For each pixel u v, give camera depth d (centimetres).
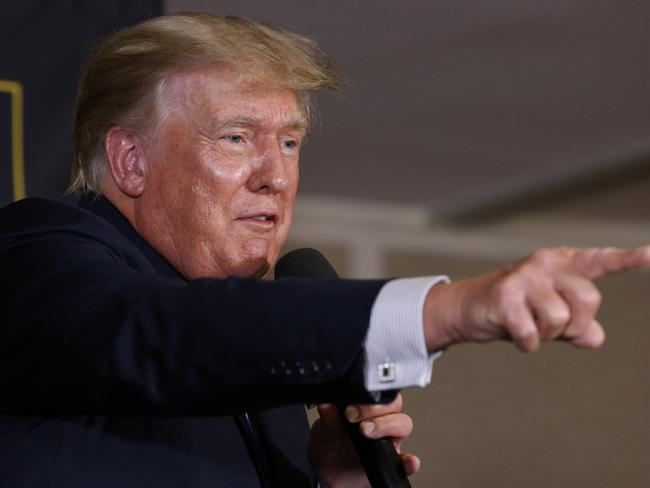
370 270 2102
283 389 295
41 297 343
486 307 267
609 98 1639
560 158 1888
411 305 282
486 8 1335
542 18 1370
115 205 450
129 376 311
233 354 297
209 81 432
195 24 438
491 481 2128
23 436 377
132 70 439
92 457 382
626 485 2181
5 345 343
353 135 1741
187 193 434
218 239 434
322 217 2083
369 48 1425
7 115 614
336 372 286
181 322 307
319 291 297
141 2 659
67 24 638
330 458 454
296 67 439
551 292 259
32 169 617
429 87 1570
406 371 285
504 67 1516
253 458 428
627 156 1881
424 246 2147
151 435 399
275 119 436
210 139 431
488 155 1859
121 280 335
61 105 630
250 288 307
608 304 2256
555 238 2159
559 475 2166
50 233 375
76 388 323
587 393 2206
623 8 1351
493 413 2161
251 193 436
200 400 305
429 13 1337
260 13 1284
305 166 1888
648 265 256
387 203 2091
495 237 2166
